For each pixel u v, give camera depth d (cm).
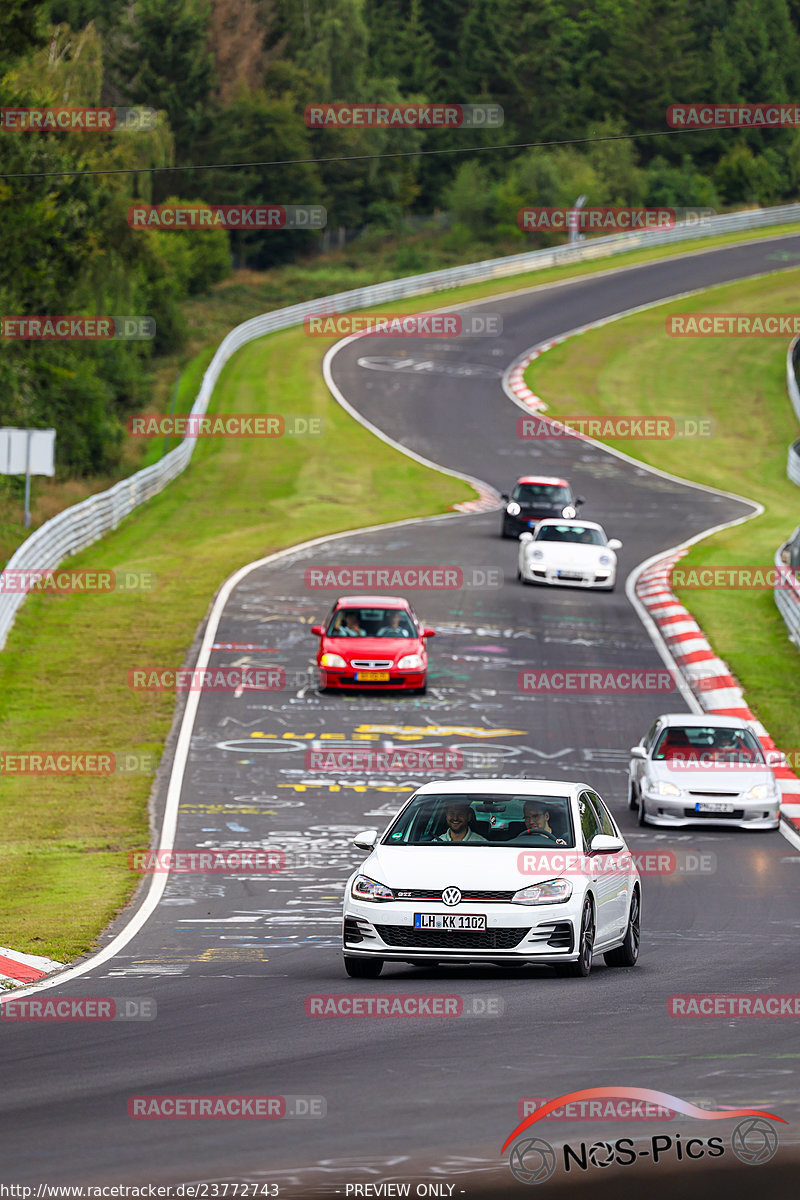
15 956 4931
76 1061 3406
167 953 5078
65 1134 2755
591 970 4738
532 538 14775
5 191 18450
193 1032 3719
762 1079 3127
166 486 19162
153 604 13138
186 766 8825
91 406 19338
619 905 4778
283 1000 4128
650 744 8525
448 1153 2611
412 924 4328
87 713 10012
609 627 12900
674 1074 3172
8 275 18962
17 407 17912
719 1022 3759
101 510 15975
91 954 5072
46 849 7100
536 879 4388
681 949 5184
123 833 7456
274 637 12138
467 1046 3475
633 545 16675
